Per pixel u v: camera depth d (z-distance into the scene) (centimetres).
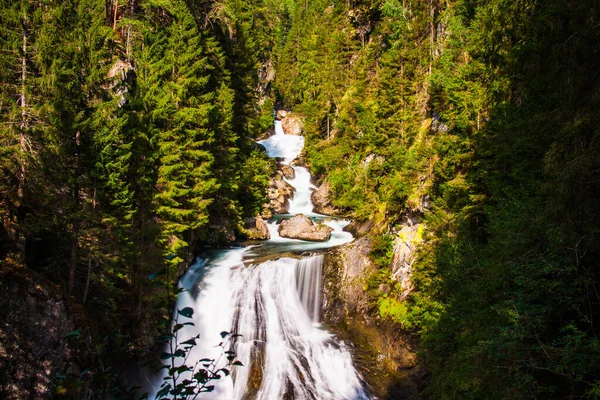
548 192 873
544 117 940
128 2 2653
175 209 2034
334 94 5078
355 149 4141
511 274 1046
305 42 7069
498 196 1540
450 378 1252
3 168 1399
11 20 1404
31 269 1469
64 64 1447
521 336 850
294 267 2214
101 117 1534
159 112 2027
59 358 1359
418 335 1848
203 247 2622
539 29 996
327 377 1770
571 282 852
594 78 830
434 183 2255
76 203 1497
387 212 2928
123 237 1664
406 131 3325
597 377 764
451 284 1516
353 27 5706
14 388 1223
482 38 1930
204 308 2095
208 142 2412
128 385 1608
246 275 2188
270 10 8456
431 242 1977
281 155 5281
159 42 2402
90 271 1587
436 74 2841
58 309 1412
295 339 1966
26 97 1434
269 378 1762
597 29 811
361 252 2288
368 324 2061
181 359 1844
